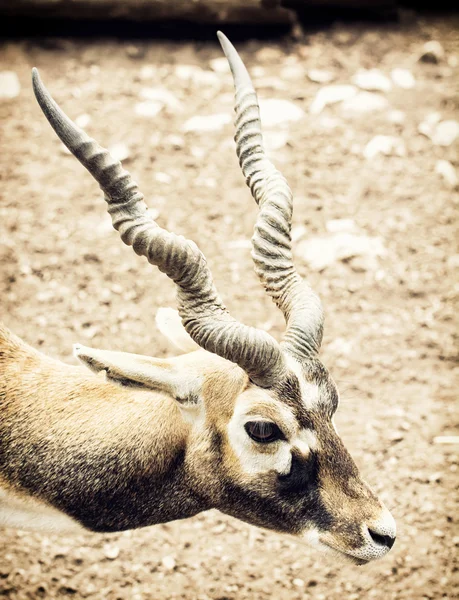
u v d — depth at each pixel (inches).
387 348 276.5
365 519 157.8
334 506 158.2
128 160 326.0
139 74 362.3
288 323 158.4
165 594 213.6
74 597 211.5
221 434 159.2
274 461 157.1
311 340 155.3
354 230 308.8
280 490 159.8
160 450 163.9
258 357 147.6
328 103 355.3
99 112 343.0
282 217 158.2
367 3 397.1
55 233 301.4
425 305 289.7
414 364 273.1
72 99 347.3
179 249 145.0
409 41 392.2
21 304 280.7
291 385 153.1
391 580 218.5
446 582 218.4
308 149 337.1
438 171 332.2
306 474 157.1
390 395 264.2
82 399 169.8
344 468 157.9
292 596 214.7
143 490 166.6
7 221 303.3
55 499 167.5
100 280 289.6
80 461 165.2
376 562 222.1
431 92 365.7
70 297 284.0
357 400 262.2
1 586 211.0
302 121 347.9
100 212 310.8
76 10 370.9
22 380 173.0
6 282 285.7
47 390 171.3
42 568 216.1
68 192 315.3
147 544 224.4
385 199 321.7
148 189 318.3
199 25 382.3
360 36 392.8
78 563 218.4
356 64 376.8
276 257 158.9
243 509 165.9
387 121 350.6
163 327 175.2
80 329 275.4
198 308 148.9
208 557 222.5
